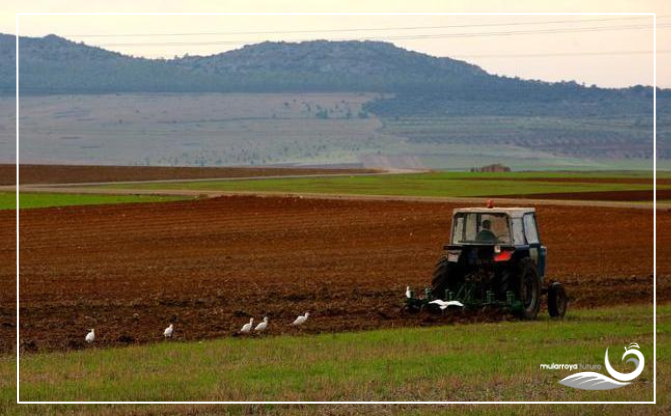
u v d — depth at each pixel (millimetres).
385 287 111812
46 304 96375
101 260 152500
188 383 52812
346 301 98875
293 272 131875
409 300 83438
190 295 104688
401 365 57875
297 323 78875
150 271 134500
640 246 174625
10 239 191375
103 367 58312
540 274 85500
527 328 73625
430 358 60156
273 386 52000
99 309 92875
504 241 81375
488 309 80062
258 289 110188
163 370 57000
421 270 134000
